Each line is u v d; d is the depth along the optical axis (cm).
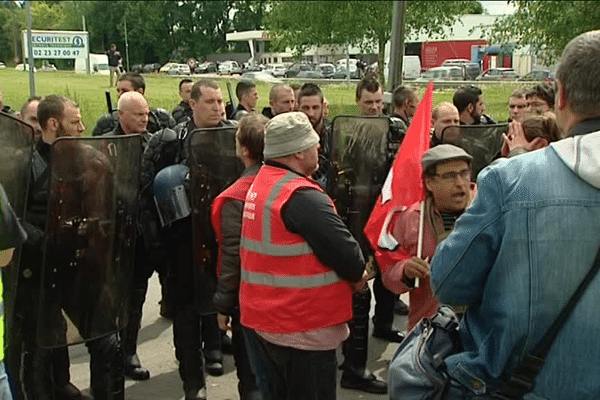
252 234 279
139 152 332
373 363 477
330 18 1884
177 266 390
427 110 327
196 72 4762
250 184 312
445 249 188
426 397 198
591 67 173
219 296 316
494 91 1303
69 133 351
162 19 6819
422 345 206
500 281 179
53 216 301
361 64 2395
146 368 462
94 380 338
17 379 316
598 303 170
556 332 173
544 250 173
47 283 304
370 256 363
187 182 376
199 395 396
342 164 415
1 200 244
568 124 183
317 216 266
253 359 296
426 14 1825
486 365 185
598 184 171
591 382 172
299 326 272
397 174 323
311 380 276
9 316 291
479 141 449
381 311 515
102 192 313
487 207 181
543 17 1251
